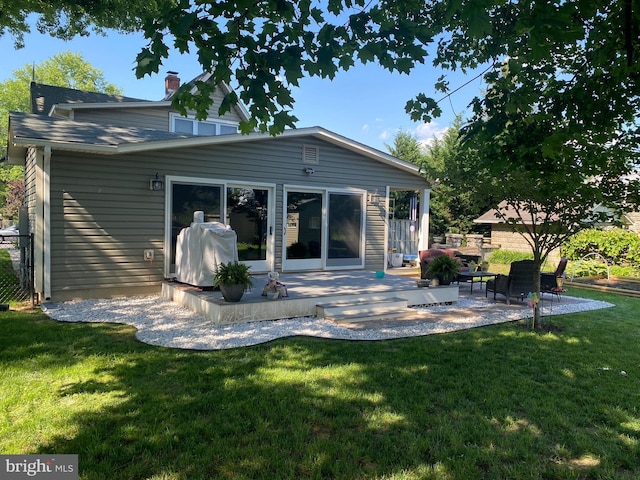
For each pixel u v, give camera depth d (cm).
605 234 1421
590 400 366
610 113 327
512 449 284
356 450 275
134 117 1298
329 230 1042
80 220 734
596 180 518
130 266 787
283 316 654
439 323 659
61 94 1371
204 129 1408
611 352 515
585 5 246
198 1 237
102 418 311
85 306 700
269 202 951
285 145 956
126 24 1040
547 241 672
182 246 768
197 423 305
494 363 460
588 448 289
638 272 1347
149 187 795
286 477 246
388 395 364
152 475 246
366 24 277
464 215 2216
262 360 450
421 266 948
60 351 465
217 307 602
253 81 273
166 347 490
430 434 300
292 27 271
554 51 353
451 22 382
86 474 244
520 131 352
